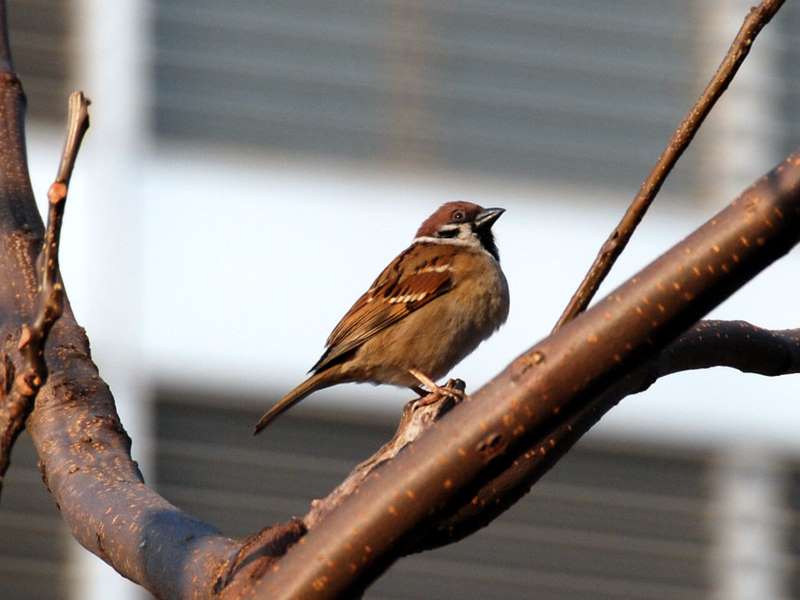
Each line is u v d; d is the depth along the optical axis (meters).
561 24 14.91
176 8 13.78
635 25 14.99
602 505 13.37
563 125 14.67
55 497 5.64
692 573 13.26
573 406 4.35
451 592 13.37
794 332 6.52
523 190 14.36
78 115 4.26
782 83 14.77
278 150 13.80
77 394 5.89
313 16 14.33
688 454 13.23
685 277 4.23
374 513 4.43
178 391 12.21
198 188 12.73
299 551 4.50
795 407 13.23
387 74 14.41
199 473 12.32
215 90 13.76
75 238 12.30
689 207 14.23
